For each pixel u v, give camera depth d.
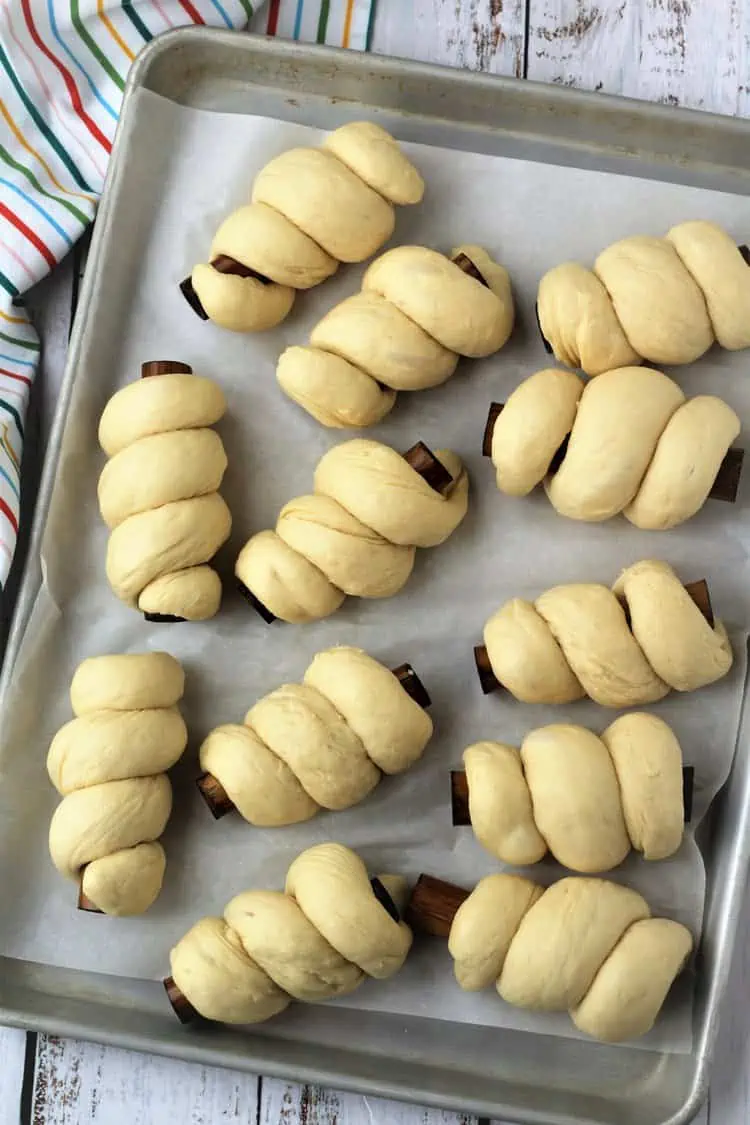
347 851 0.71
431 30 0.77
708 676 0.70
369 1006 0.72
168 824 0.74
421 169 0.75
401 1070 0.71
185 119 0.75
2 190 0.76
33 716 0.74
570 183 0.74
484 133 0.75
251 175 0.75
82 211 0.76
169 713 0.72
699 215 0.74
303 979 0.69
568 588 0.71
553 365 0.74
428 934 0.73
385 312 0.72
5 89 0.76
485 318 0.71
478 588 0.74
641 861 0.72
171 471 0.71
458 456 0.74
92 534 0.75
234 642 0.75
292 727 0.70
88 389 0.74
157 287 0.75
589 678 0.70
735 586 0.73
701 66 0.77
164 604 0.72
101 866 0.70
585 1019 0.69
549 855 0.73
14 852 0.74
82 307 0.73
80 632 0.75
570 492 0.71
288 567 0.71
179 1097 0.74
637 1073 0.71
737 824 0.71
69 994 0.73
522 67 0.77
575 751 0.70
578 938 0.69
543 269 0.74
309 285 0.74
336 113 0.75
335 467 0.72
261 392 0.75
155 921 0.73
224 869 0.73
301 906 0.70
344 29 0.77
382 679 0.71
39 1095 0.74
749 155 0.74
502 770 0.70
